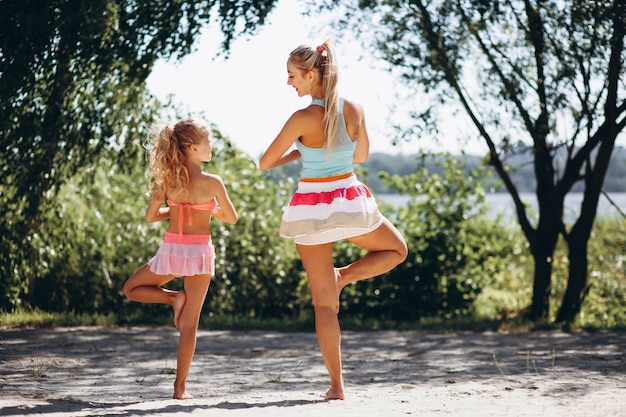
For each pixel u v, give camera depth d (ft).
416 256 36.55
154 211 14.98
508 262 39.91
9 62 26.94
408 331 31.89
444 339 28.81
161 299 14.67
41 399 14.66
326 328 14.33
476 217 37.24
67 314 33.96
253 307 36.50
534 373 19.67
